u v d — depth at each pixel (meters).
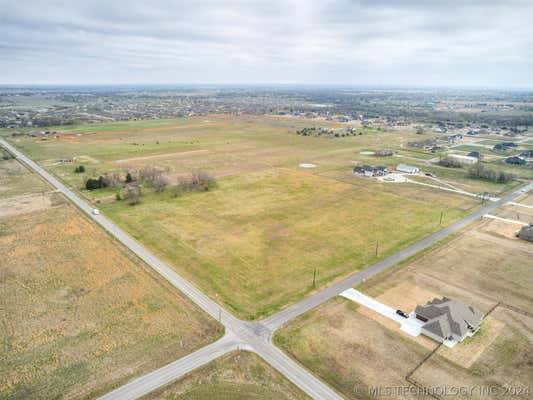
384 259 66.19
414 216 88.00
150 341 44.69
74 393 36.94
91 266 62.62
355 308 51.72
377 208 93.25
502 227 82.00
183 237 74.44
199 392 37.28
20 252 67.25
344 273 61.28
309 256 67.19
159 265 63.19
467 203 98.50
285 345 44.28
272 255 67.38
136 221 82.56
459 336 45.16
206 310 50.94
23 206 91.75
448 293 55.84
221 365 40.94
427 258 66.75
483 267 63.75
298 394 37.28
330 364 41.41
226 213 88.44
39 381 38.44
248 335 45.94
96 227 78.94
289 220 84.44
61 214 86.44
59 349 43.22
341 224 82.38
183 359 41.75
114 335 45.75
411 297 54.59
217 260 65.19
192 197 100.31
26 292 54.88
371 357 42.50
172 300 53.16
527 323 49.03
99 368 40.28
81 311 50.56
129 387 37.75
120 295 54.38
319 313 50.47
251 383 38.56
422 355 42.91
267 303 52.75
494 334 46.78
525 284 58.56
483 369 40.91
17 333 45.94
